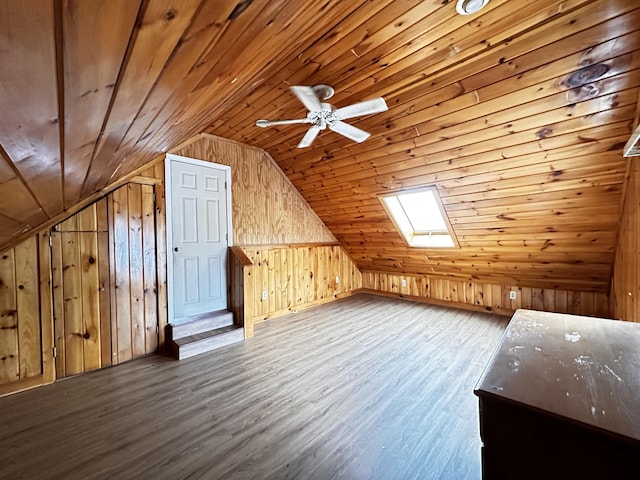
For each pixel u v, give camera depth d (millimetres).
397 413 2135
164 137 2018
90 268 2893
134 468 1651
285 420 2061
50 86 484
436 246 4430
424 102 2645
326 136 3520
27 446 1834
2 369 2441
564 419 850
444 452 1757
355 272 6242
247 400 2314
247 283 3771
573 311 4000
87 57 451
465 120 2617
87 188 2135
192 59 680
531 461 914
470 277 4773
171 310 3443
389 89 2576
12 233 1904
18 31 328
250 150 4367
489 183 3045
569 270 3709
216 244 3936
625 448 775
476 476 1587
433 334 3756
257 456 1729
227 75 1047
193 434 1926
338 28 1884
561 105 2209
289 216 4941
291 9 822
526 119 2395
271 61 1719
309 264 5223
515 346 1367
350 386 2512
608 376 1076
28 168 854
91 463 1691
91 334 2883
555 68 2039
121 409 2213
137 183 3203
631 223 2512
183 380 2654
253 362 3016
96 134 911
